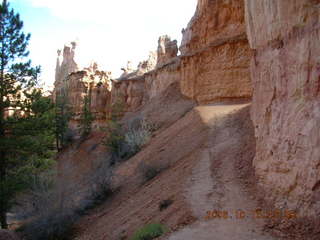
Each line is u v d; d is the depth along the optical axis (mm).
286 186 8578
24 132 21344
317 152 7500
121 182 20797
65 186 18844
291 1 8875
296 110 8539
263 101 10914
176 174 14508
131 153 27312
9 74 21531
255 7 11305
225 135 16625
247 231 7887
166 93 39094
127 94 55188
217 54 25156
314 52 7957
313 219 7301
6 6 21312
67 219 16922
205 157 14398
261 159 10688
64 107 49312
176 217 9703
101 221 16047
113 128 34875
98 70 63688
